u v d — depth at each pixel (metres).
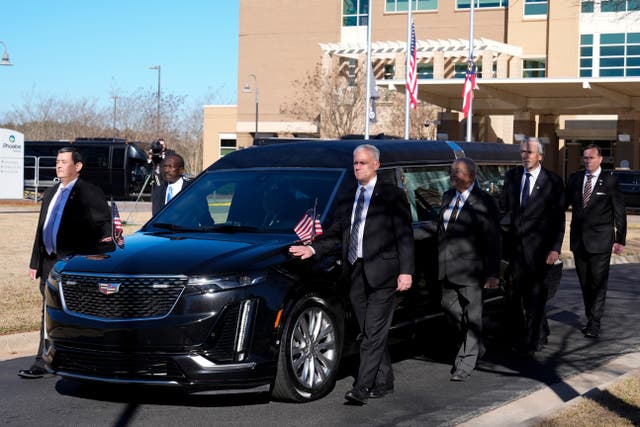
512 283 9.27
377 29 60.97
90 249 7.79
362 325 7.19
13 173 33.50
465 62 54.41
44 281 8.05
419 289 8.37
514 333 9.60
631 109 43.56
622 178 40.16
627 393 6.91
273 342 6.79
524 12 53.62
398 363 8.86
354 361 8.87
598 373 8.16
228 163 8.72
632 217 36.44
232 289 6.67
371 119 29.58
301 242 7.28
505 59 51.81
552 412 6.38
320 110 55.22
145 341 6.62
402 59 52.12
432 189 8.89
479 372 8.44
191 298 6.61
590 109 44.88
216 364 6.59
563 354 9.27
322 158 8.27
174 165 10.16
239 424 6.59
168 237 7.69
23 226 23.36
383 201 7.11
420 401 7.31
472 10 34.41
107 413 6.92
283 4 64.88
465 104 31.66
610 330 10.61
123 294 6.75
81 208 7.92
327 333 7.36
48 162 49.59
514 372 8.43
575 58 51.16
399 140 9.16
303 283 7.03
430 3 58.19
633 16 48.69
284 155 8.50
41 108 86.50
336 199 7.76
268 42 65.69
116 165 48.59
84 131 84.69
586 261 10.18
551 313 11.83
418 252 8.37
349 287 7.26
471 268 8.01
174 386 6.61
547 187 9.09
